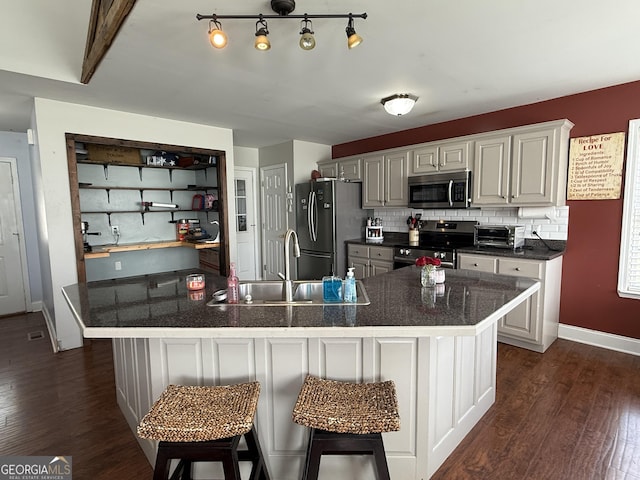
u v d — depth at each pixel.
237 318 1.55
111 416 2.29
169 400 1.41
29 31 2.55
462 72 2.65
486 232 3.66
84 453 1.95
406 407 1.65
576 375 2.75
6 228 4.50
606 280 3.19
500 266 3.30
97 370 2.95
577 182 3.25
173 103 3.34
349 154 5.31
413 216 4.54
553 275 3.21
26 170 4.61
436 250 3.77
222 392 1.47
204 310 1.69
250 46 2.18
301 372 1.66
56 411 2.35
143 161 4.52
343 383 1.54
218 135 4.34
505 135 3.39
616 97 3.00
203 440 1.24
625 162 3.00
